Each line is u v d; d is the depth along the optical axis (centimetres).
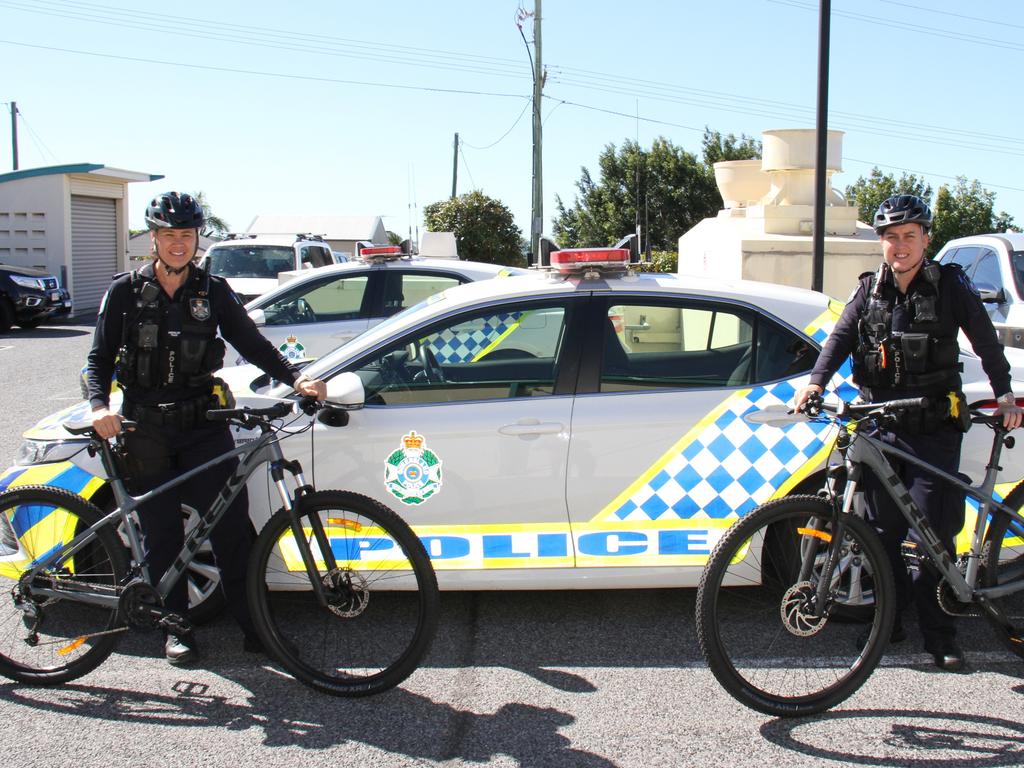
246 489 400
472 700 375
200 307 378
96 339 385
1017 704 367
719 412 424
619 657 411
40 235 2494
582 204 5262
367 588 381
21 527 401
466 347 438
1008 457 431
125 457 385
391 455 424
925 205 362
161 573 390
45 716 365
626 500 422
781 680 365
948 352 371
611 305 438
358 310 880
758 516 352
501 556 425
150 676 398
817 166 959
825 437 422
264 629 381
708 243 1220
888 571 359
